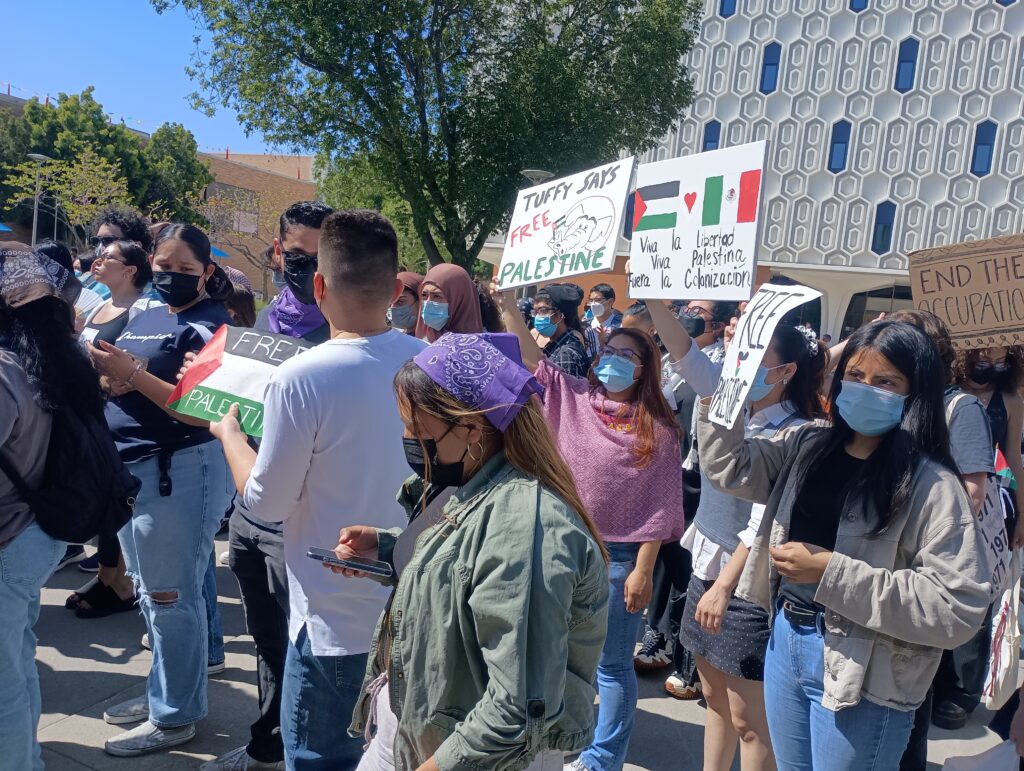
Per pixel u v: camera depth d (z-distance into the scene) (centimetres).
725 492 235
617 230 306
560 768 167
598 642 155
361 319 221
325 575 213
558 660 141
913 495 190
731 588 266
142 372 283
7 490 229
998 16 2691
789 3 2878
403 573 158
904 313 298
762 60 2920
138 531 300
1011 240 329
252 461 223
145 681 369
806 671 206
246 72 1972
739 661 266
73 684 361
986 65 2712
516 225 360
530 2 2091
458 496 158
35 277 232
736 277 259
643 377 304
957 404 271
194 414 244
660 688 410
